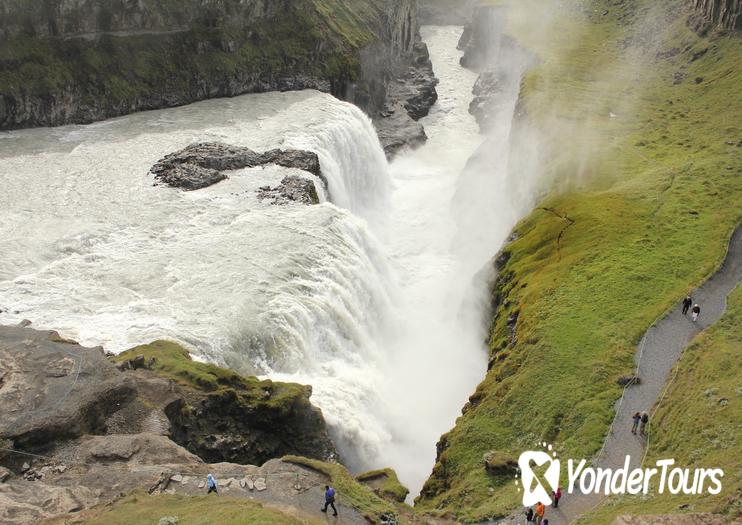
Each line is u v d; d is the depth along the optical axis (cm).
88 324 5956
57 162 9119
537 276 7594
